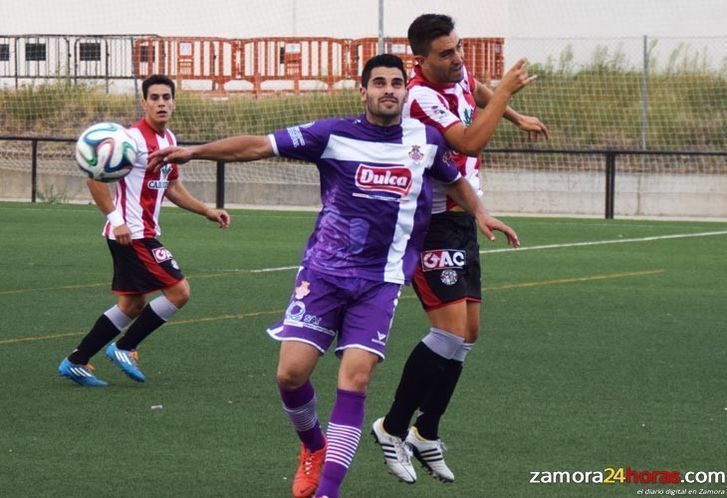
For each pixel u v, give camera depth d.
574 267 21.41
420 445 8.61
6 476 8.48
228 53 44.88
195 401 10.86
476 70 39.38
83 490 8.20
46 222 28.19
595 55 38.72
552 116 36.97
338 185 7.95
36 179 33.94
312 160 8.02
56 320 15.31
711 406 10.77
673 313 16.23
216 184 33.03
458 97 9.07
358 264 7.96
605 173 32.00
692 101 37.09
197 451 9.22
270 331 8.14
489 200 34.19
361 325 7.90
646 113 35.44
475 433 9.80
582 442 9.53
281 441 9.52
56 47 42.06
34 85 40.50
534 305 16.92
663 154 31.59
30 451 9.14
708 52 38.81
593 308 16.66
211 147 7.92
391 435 8.52
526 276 20.12
